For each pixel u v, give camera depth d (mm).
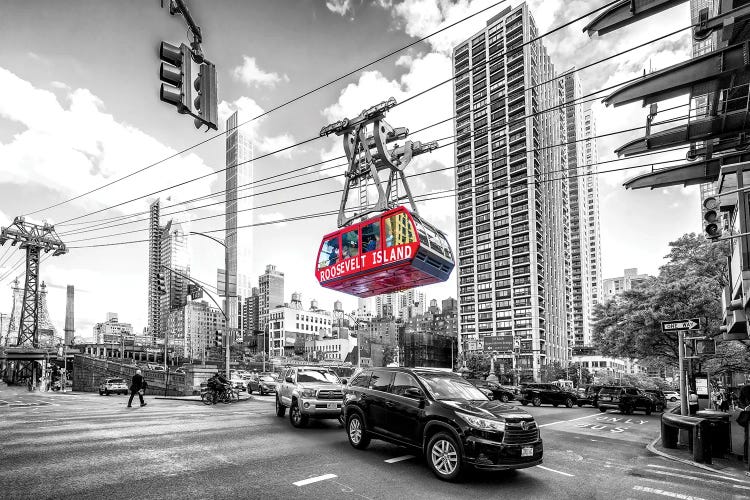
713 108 12602
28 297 53781
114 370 46719
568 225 154750
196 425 13453
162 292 27609
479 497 7012
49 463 8281
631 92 12547
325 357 151625
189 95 7973
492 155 128500
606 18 11375
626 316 31500
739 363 34156
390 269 18875
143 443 10297
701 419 11289
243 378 40375
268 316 195750
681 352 15469
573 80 179625
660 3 10633
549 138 135750
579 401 34500
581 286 170750
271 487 7125
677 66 11594
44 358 52562
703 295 27391
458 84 139375
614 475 8945
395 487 7352
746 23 10438
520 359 114062
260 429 12844
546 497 7180
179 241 120062
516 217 121938
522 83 124250
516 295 119625
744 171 12516
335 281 21281
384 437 9312
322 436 11852
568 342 142750
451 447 7879
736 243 13781
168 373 34031
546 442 13109
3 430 12031
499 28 130875
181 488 6957
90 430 12086
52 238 55031
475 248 129875
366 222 20109
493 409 8039
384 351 133875
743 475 9422
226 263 28609
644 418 25203
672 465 10289
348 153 21844
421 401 8664
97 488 6855
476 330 126188
